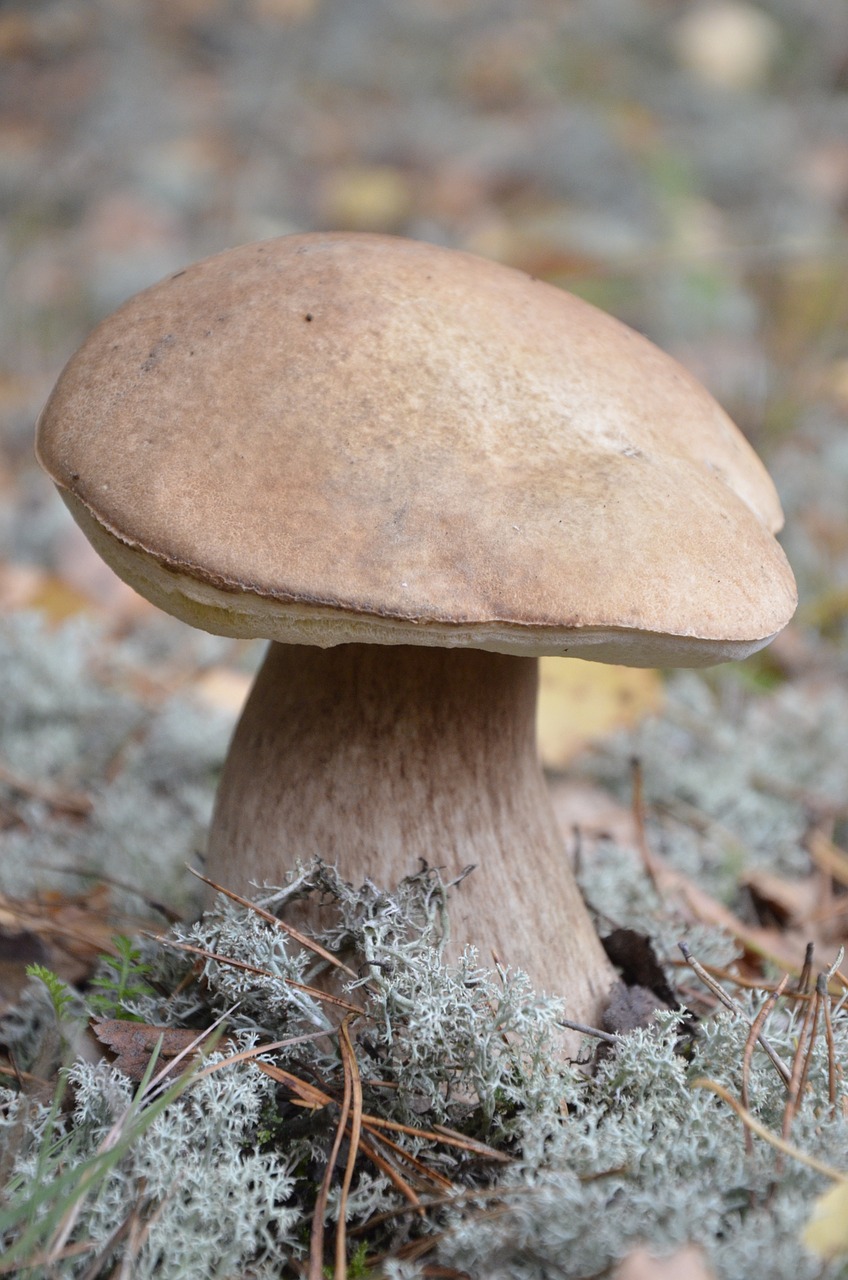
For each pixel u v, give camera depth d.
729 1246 0.29
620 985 0.36
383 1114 0.33
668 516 0.31
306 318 0.32
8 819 0.45
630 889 0.41
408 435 0.31
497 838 0.35
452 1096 0.33
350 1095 0.32
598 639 0.31
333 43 1.40
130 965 0.35
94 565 0.62
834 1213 0.29
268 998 0.33
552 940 0.35
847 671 0.55
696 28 1.39
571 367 0.33
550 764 0.49
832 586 0.58
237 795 0.35
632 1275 0.28
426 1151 0.32
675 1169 0.31
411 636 0.30
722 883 0.44
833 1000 0.37
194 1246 0.30
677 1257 0.28
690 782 0.47
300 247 0.34
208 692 0.52
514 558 0.30
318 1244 0.30
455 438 0.31
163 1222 0.30
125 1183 0.30
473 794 0.35
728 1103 0.32
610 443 0.32
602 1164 0.31
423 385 0.32
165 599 0.32
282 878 0.34
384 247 0.34
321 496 0.30
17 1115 0.31
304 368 0.32
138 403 0.32
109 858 0.42
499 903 0.35
